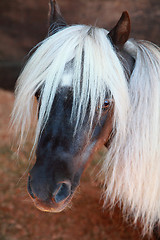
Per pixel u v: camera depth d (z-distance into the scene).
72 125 2.26
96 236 3.04
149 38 6.04
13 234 3.02
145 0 6.65
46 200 2.24
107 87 2.29
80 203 3.38
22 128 2.42
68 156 2.26
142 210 2.52
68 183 2.26
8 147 4.21
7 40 7.96
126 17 2.33
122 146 2.42
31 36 8.04
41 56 2.33
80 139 2.28
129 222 3.12
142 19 6.16
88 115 2.28
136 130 2.39
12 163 3.93
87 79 2.26
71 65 2.28
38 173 2.24
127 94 2.31
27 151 4.09
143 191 2.46
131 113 2.38
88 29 2.36
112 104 2.35
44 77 2.29
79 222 3.13
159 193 2.48
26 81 2.33
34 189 2.24
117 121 2.34
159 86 2.39
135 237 3.04
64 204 2.29
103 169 2.54
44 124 2.28
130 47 2.46
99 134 2.35
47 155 2.25
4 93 6.09
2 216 3.13
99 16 7.51
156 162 2.42
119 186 2.49
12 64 7.11
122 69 2.31
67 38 2.32
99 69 2.26
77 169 2.31
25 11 8.70
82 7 7.80
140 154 2.40
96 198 3.46
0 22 8.48
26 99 2.33
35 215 3.18
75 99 2.26
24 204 3.30
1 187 3.50
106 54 2.28
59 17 2.49
